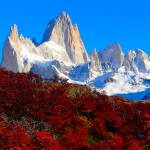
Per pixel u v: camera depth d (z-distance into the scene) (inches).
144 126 3469.5
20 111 3218.5
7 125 2561.5
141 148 3122.5
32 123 3034.0
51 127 3088.1
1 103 3297.2
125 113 3836.1
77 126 3270.2
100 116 3550.7
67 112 3275.1
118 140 2997.0
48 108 3223.4
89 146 2935.5
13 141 2374.5
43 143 2508.6
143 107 4121.6
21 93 3363.7
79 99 3759.8
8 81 3644.2
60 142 2866.6
